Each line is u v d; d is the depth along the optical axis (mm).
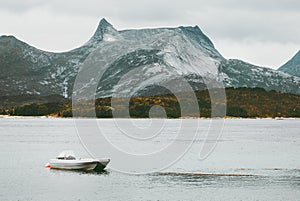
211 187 99250
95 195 92500
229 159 147875
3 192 95000
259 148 187625
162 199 89062
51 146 192500
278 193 93812
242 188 98375
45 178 109750
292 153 167000
